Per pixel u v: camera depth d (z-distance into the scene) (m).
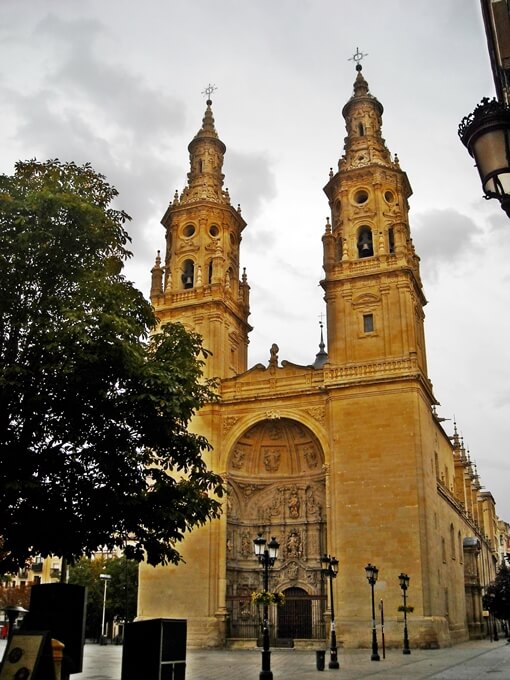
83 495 21.78
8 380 20.66
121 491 22.03
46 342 21.41
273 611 59.12
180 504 23.92
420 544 51.84
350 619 52.06
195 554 58.22
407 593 51.06
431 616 50.44
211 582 57.03
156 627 18.62
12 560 21.67
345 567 53.31
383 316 59.69
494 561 121.56
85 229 24.00
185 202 71.44
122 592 86.88
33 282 23.39
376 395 56.66
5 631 88.06
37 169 26.53
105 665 38.47
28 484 19.86
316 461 61.56
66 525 21.39
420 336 63.25
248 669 35.34
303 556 60.38
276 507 62.41
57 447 22.03
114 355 21.59
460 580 67.31
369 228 64.56
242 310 70.12
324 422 58.66
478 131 8.77
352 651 49.12
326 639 52.84
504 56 13.82
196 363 26.58
